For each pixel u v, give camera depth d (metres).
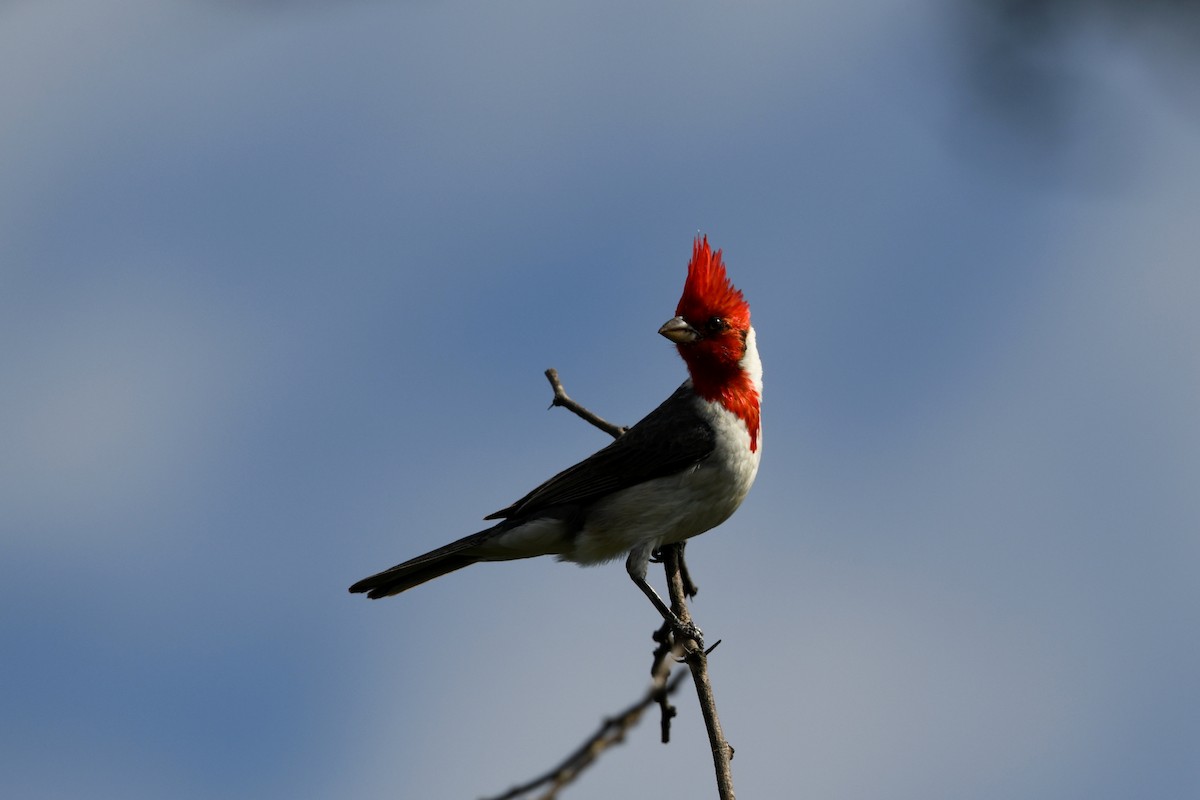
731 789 8.95
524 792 4.72
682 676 5.10
